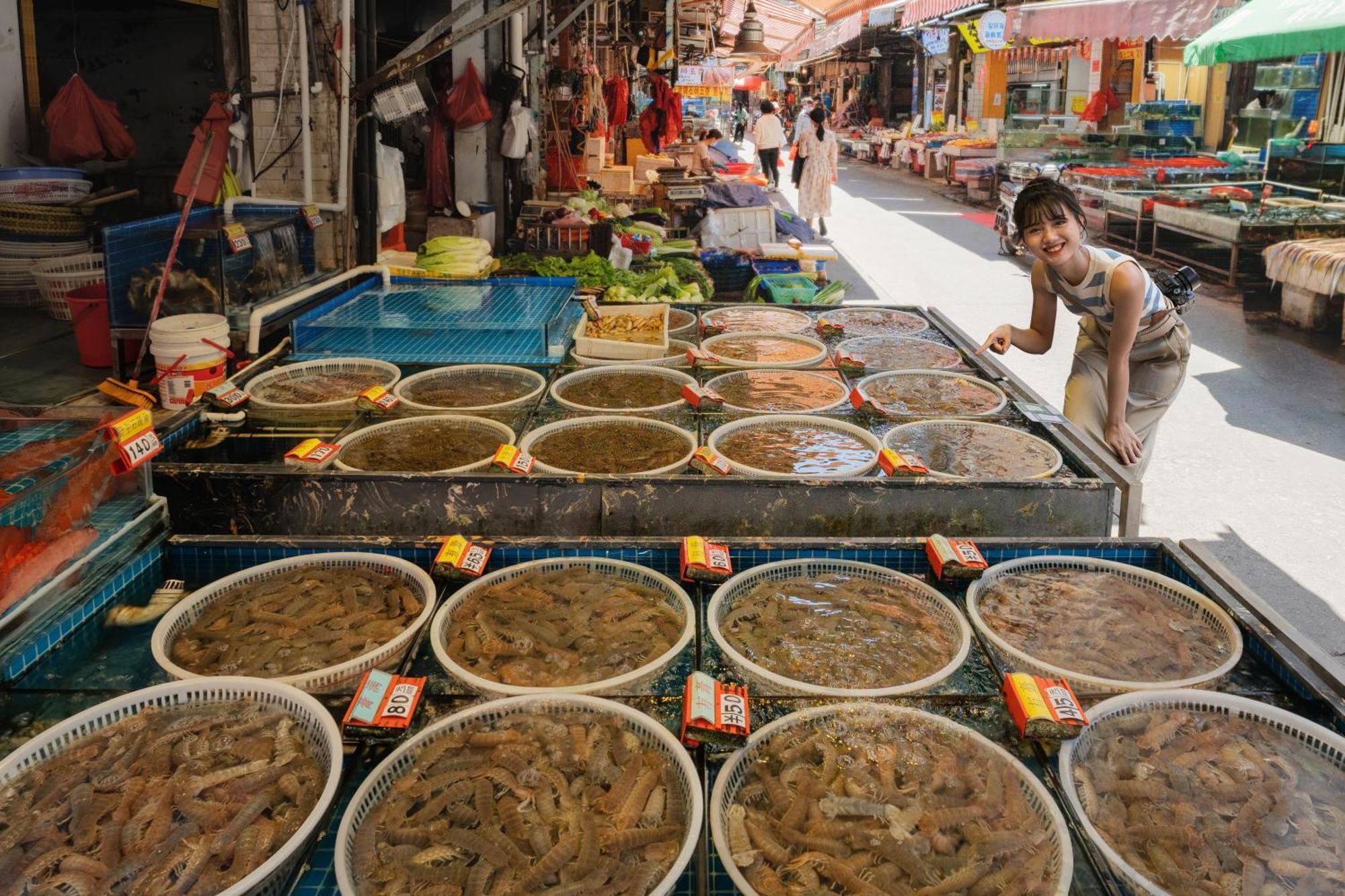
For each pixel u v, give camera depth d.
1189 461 5.82
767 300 7.10
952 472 3.09
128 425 2.47
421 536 2.72
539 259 7.02
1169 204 11.46
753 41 13.73
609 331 4.79
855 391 3.69
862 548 2.50
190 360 3.58
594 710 1.87
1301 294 8.65
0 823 1.61
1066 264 3.61
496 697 1.93
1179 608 2.33
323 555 2.46
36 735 1.85
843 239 13.57
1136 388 4.18
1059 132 15.36
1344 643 3.94
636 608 2.24
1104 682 1.97
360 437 3.30
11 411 2.57
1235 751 1.80
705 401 3.63
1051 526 2.95
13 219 6.74
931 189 21.06
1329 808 1.68
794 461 3.17
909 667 2.08
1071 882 1.51
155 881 1.50
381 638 2.13
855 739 1.81
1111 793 1.71
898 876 1.52
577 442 3.30
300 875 1.54
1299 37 8.73
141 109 10.79
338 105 5.57
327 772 1.72
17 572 2.07
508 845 1.56
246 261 4.63
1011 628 2.22
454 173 8.58
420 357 4.21
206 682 1.92
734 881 1.50
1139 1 11.41
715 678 2.01
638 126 15.02
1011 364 7.48
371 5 5.36
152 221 4.62
